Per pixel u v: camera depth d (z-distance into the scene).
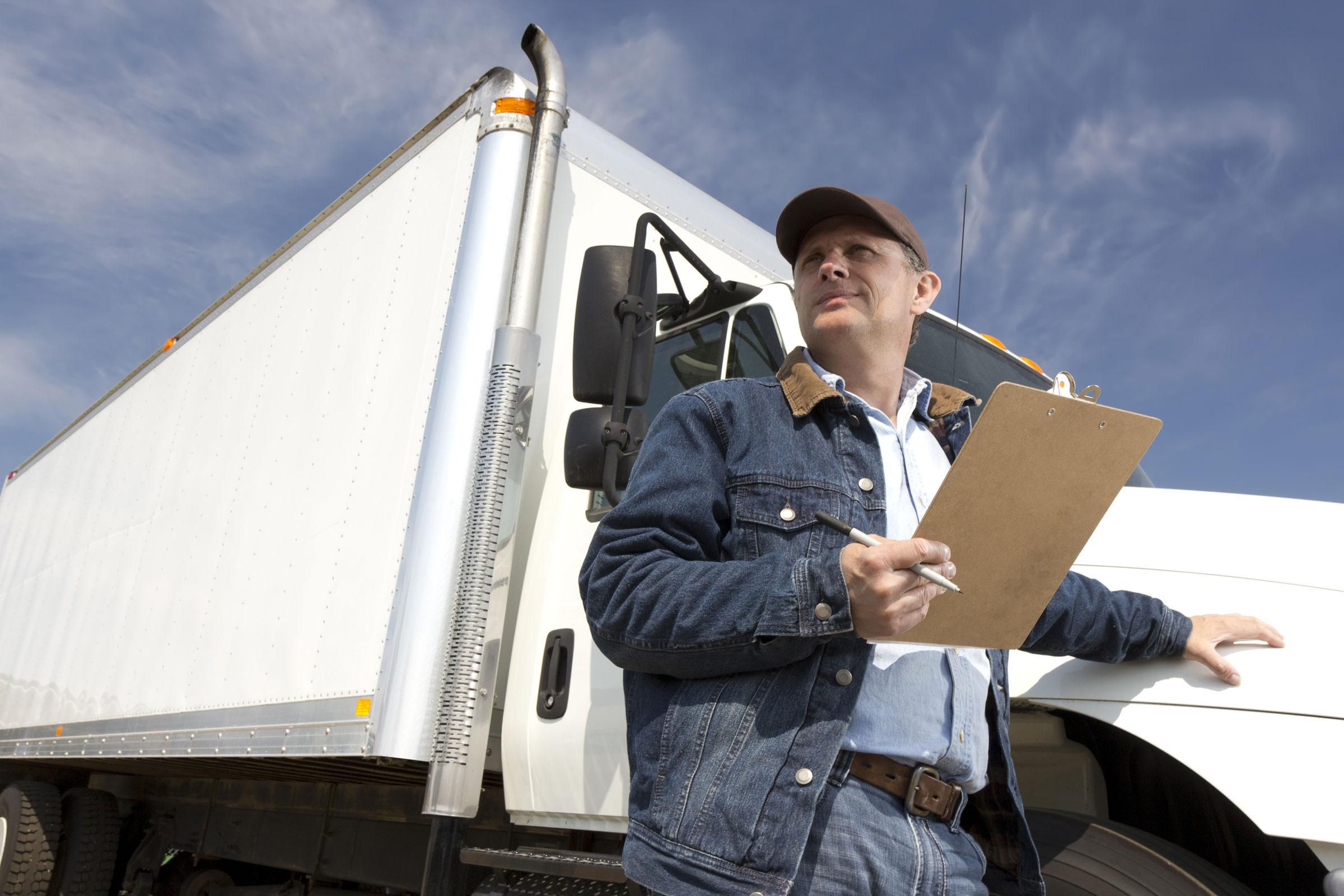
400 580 2.60
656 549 1.50
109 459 5.31
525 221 2.83
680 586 1.41
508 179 2.88
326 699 2.74
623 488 2.26
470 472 2.60
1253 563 1.95
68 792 6.04
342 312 3.43
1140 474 2.93
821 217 1.84
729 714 1.42
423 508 2.61
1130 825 2.21
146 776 5.84
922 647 1.55
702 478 1.56
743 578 1.37
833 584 1.28
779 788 1.36
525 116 2.97
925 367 2.94
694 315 2.89
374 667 2.59
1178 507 2.10
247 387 3.96
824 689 1.42
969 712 1.59
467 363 2.70
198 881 5.61
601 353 2.31
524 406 2.68
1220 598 1.92
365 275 3.37
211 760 3.94
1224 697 1.76
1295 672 1.76
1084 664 1.92
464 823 2.53
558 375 3.00
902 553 1.22
